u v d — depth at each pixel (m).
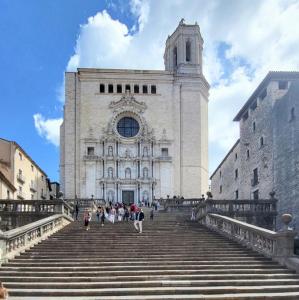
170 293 17.94
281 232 21.73
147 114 70.00
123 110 69.50
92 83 70.19
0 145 57.50
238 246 25.52
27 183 64.44
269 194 38.53
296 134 36.31
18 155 59.78
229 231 28.25
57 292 17.75
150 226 32.53
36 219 35.34
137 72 70.75
